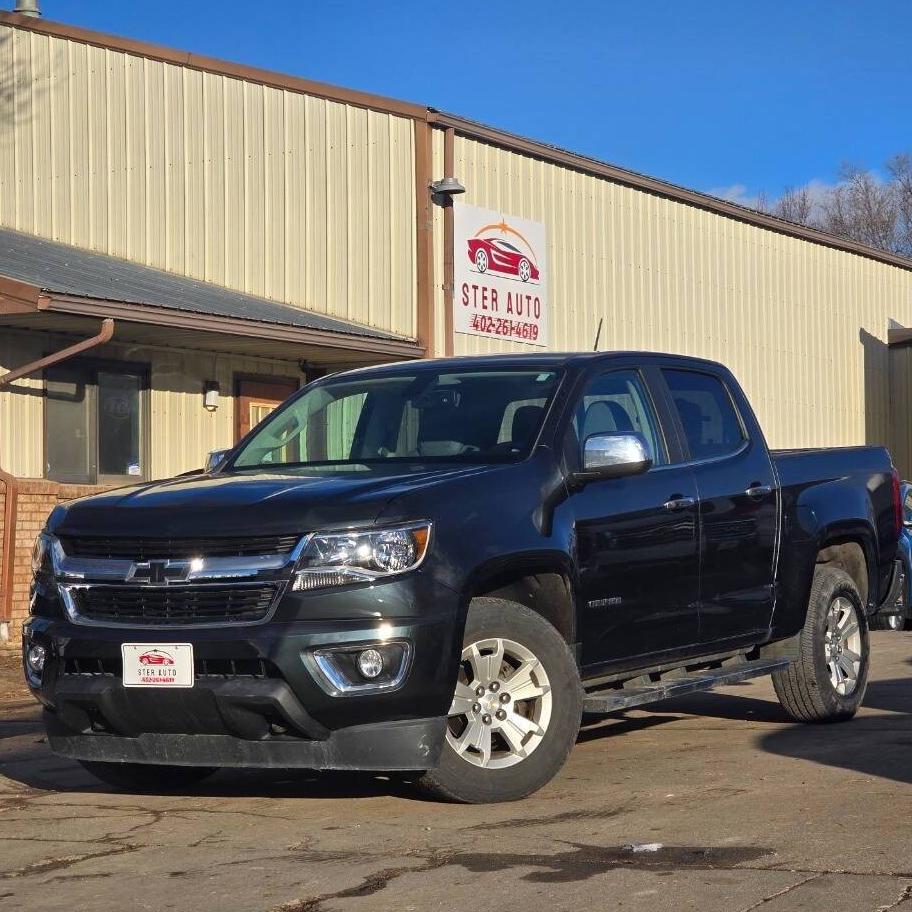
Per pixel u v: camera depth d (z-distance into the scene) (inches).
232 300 639.8
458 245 709.3
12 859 212.2
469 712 238.1
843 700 327.3
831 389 1020.5
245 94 705.6
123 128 713.6
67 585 243.3
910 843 206.4
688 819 225.8
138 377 617.6
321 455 283.9
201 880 197.2
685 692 279.0
